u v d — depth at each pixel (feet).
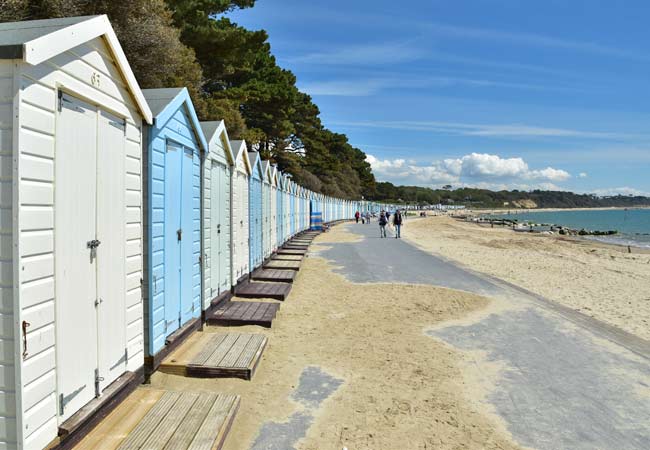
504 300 33.12
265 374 17.61
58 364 10.37
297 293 32.76
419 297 33.30
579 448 13.08
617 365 19.95
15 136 8.98
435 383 17.58
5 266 9.04
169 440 11.48
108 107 12.66
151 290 15.74
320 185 169.17
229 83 89.51
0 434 9.12
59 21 10.87
